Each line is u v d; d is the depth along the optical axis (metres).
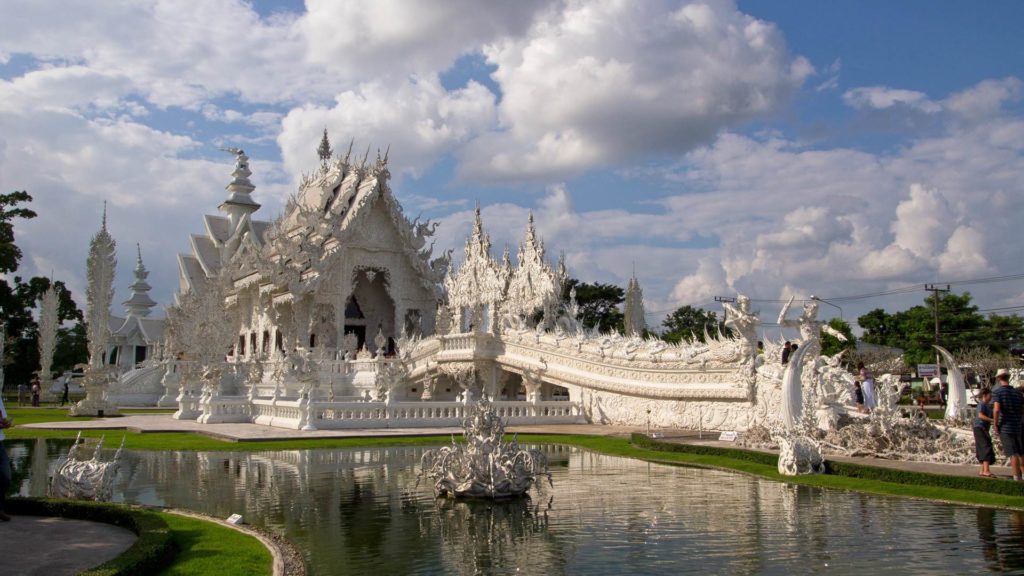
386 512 12.79
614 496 14.29
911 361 59.66
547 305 48.69
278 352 49.75
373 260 56.69
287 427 29.95
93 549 9.66
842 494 14.30
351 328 59.88
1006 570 8.85
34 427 30.39
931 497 13.66
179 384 51.34
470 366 37.91
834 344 55.81
